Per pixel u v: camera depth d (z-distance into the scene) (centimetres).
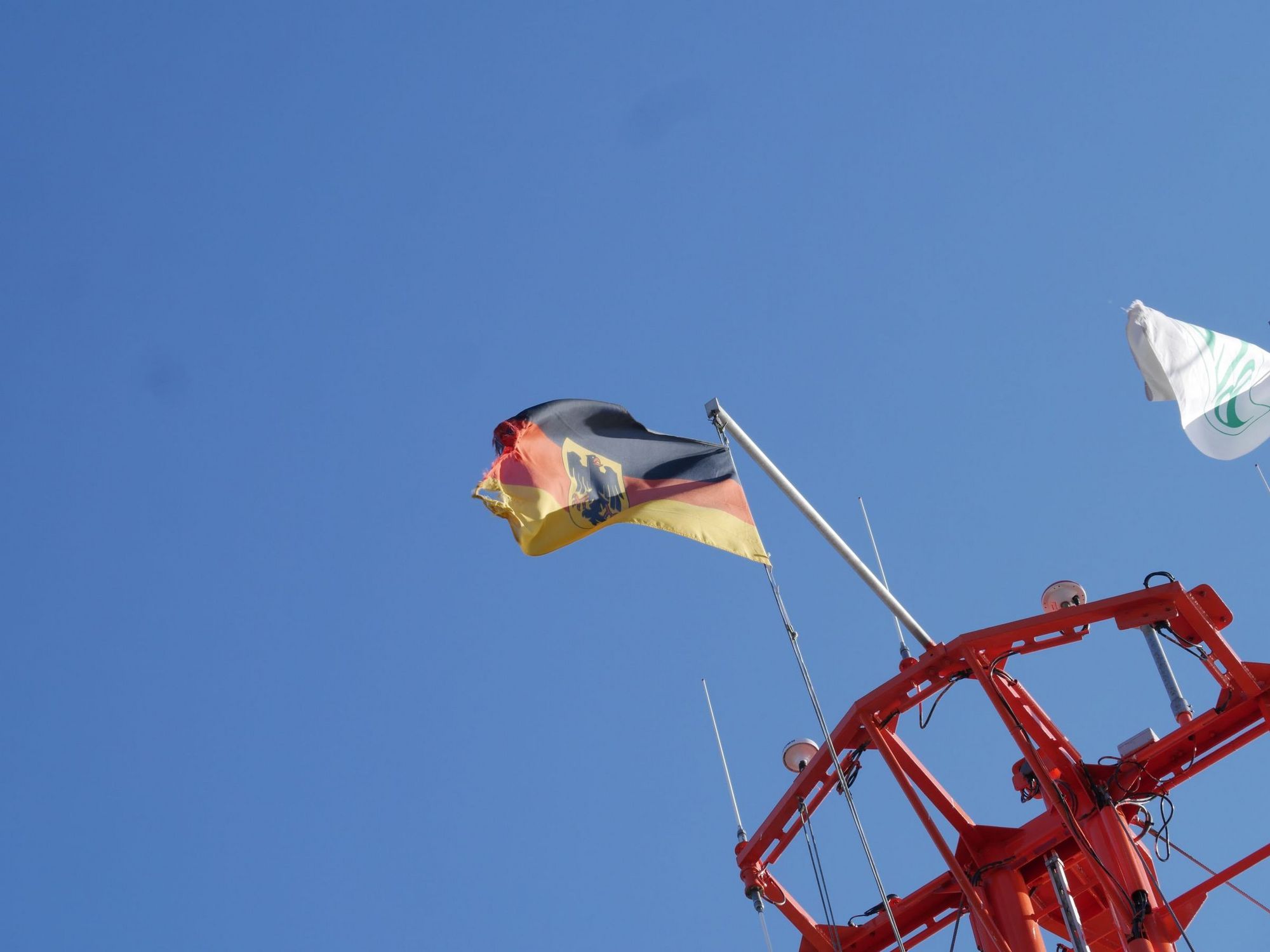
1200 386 2505
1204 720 2609
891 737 2677
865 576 2553
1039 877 2694
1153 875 2578
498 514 2439
